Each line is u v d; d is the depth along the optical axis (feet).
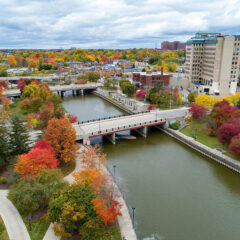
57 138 217.15
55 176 168.45
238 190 206.49
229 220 170.50
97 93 599.98
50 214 136.77
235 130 251.80
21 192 155.63
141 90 489.26
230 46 484.33
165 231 158.61
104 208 140.77
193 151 279.69
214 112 308.40
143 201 188.55
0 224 142.20
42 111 317.42
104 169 218.38
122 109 453.58
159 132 339.98
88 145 274.77
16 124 216.54
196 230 160.66
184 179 221.66
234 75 506.07
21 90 497.05
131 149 285.43
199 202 189.26
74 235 137.90
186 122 343.87
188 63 588.09
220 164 245.86
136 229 158.81
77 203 138.10
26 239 135.33
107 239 134.62
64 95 612.29
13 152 215.31
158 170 237.25
